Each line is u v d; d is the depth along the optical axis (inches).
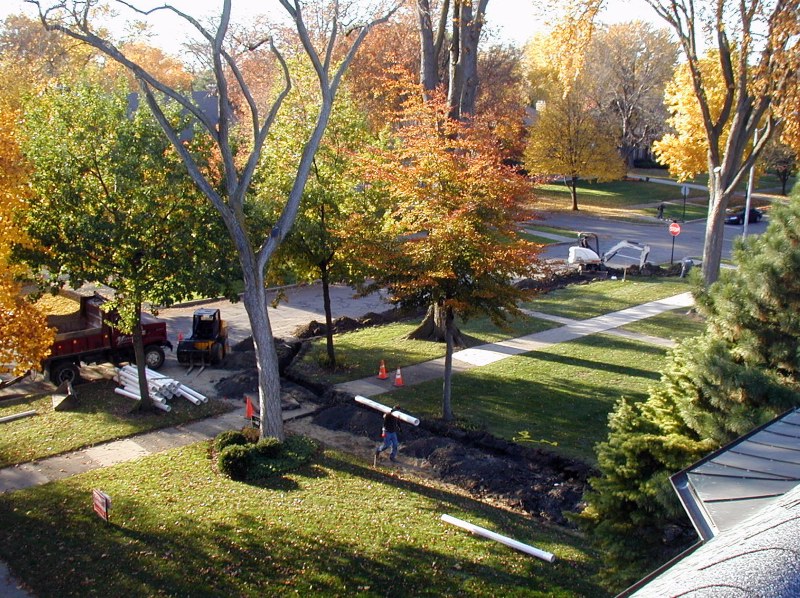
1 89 1080.2
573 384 827.4
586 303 1190.3
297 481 592.7
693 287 457.1
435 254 687.1
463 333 1029.2
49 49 1148.5
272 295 1284.4
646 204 2487.7
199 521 512.7
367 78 1845.5
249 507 536.1
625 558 398.0
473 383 836.6
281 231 637.3
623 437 423.8
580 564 466.0
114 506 541.6
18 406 781.9
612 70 2492.6
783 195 2716.5
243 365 904.9
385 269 714.8
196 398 791.7
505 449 665.6
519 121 1879.9
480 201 695.7
